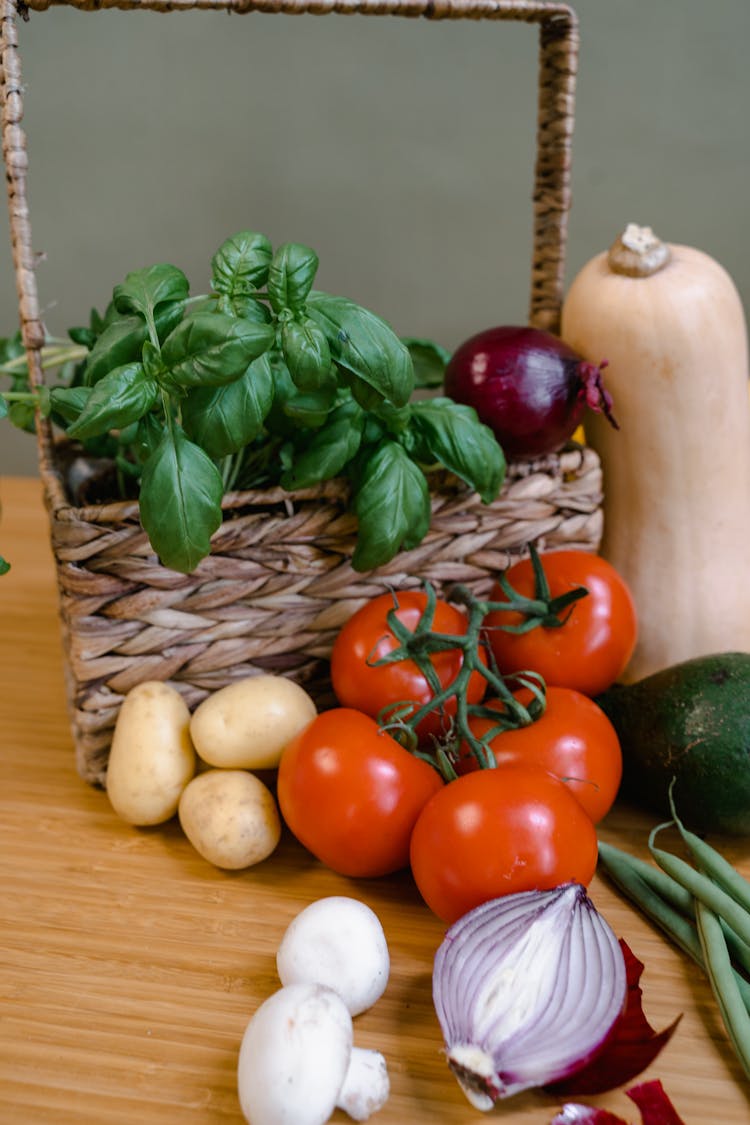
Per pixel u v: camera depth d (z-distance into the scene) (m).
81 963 0.60
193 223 1.56
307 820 0.63
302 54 1.44
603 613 0.73
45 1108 0.51
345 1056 0.48
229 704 0.68
